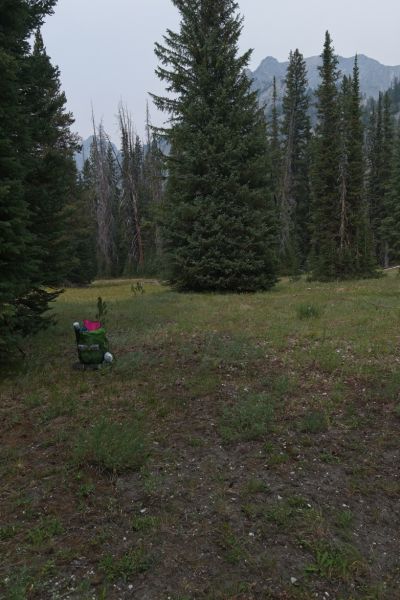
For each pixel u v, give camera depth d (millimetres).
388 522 3594
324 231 29219
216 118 18406
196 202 18109
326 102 29078
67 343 9164
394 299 13484
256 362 7562
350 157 28969
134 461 4309
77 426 5246
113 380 6820
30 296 9820
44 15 9984
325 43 29016
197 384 6551
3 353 7285
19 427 5297
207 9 19453
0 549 3271
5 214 6711
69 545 3309
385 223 45406
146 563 3117
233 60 19125
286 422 5273
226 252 18484
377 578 3025
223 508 3693
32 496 3900
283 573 3043
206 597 2848
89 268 36906
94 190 53000
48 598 2848
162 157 19781
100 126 51188
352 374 6762
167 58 19453
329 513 3668
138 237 50781
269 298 15203
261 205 19219
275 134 52656
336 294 15570
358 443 4809
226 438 4898
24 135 8312
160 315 12094
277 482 4094
